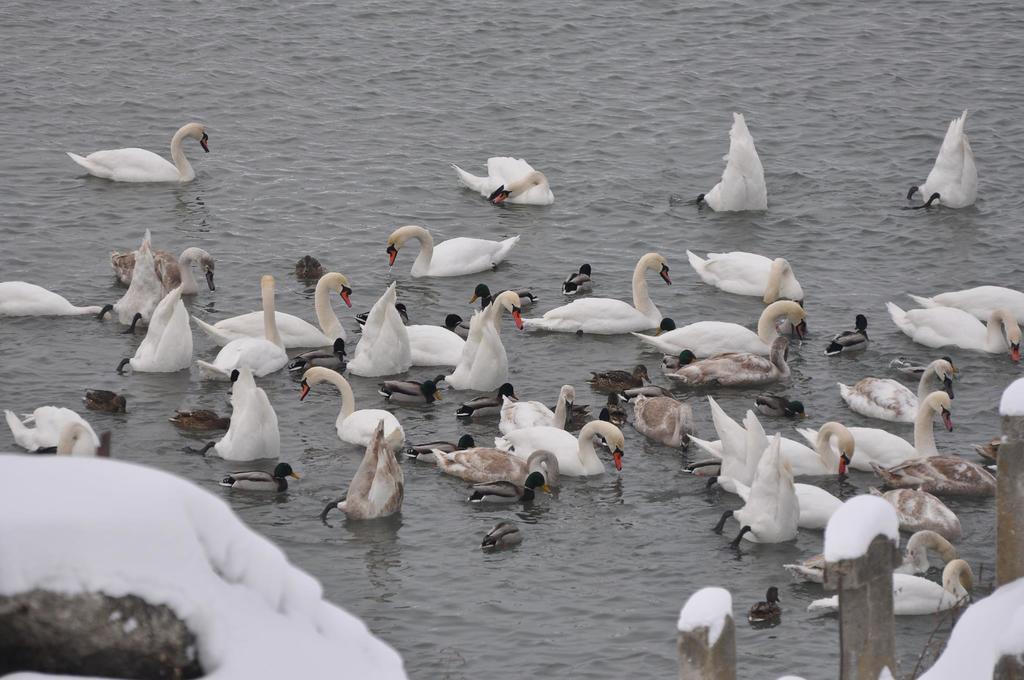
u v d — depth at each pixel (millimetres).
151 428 34281
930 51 66688
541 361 39531
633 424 35500
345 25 68812
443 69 64438
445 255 45406
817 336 41344
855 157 55906
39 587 9102
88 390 35125
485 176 54250
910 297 43531
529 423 34281
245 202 50875
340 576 27891
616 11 71250
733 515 30703
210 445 32938
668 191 52969
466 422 35656
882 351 40344
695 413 36781
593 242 48531
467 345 37469
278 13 69812
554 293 44406
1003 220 50156
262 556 9719
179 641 9305
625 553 29078
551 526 30250
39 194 50406
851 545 15164
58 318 40531
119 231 47688
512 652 25109
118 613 9195
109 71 62594
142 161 52000
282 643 9531
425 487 31797
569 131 58375
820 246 48219
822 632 25984
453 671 24438
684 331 39906
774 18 70562
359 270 45844
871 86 62969
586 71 64625
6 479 9398
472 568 28281
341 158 55219
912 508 30125
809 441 33906
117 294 42688
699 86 63000
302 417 35594
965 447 34656
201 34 66938
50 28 66688
